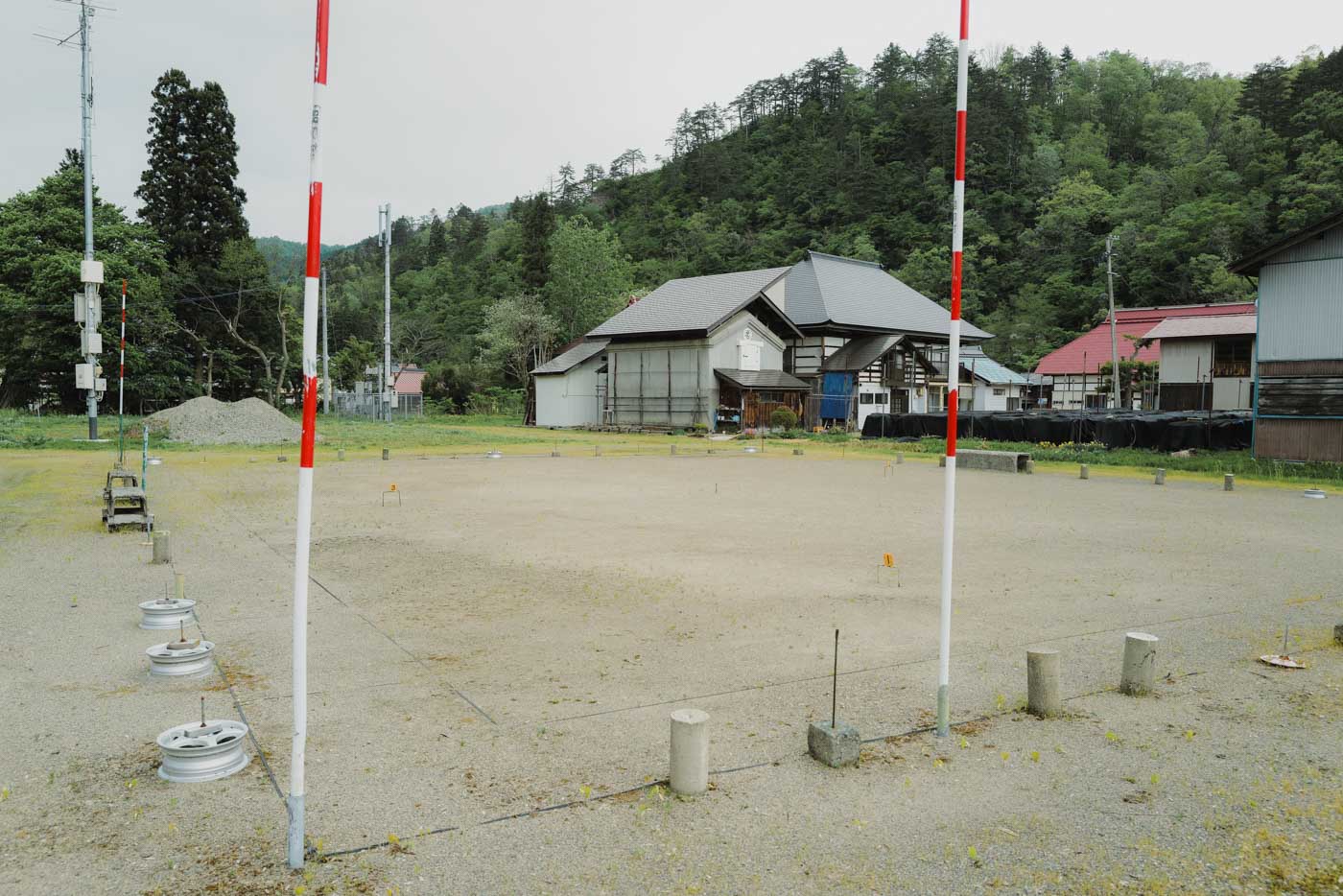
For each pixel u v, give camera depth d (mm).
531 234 80250
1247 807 3859
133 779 4086
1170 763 4340
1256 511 14922
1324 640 6676
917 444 32938
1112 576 9172
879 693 5383
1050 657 4984
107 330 41094
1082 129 89875
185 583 8422
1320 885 3219
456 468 22750
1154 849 3479
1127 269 65938
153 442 28266
